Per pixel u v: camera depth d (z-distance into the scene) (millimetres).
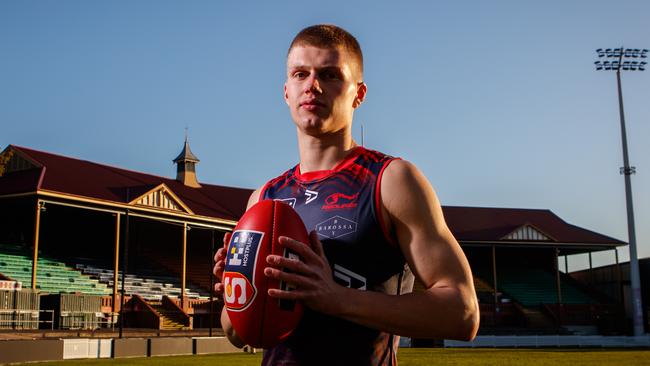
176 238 51000
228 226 44156
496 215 60469
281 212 2389
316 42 2600
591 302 56562
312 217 2564
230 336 2756
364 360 2393
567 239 55156
